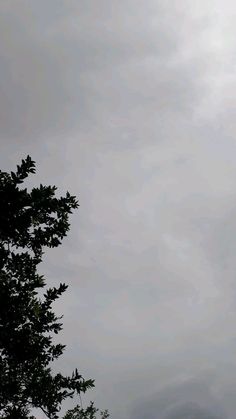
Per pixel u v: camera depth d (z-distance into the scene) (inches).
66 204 388.2
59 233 394.3
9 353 321.7
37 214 373.7
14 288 344.8
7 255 354.3
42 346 336.5
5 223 357.7
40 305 362.0
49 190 378.3
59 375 346.0
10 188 354.3
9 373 323.9
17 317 321.4
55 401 330.3
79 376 347.6
